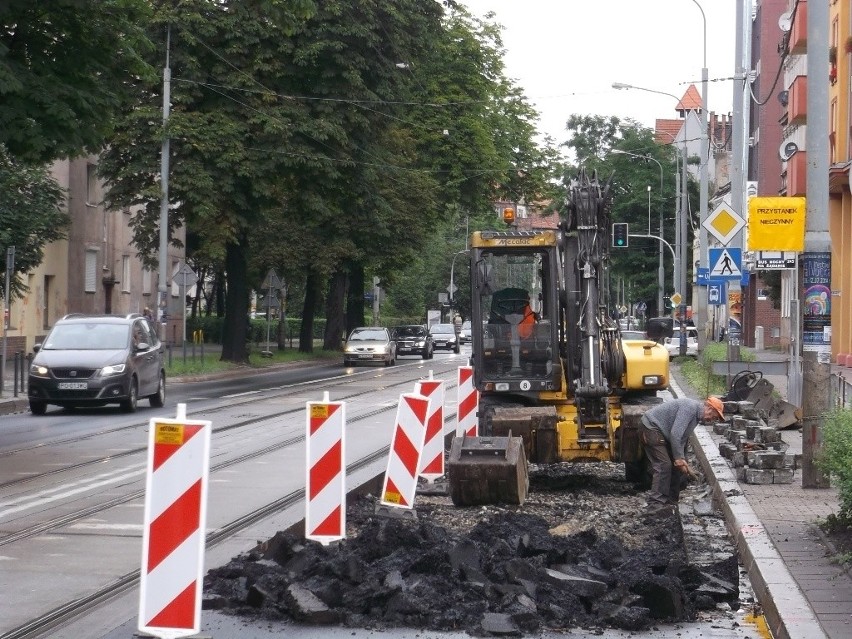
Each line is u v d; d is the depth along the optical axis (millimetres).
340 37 42344
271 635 7859
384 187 54250
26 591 9055
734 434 17703
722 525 12773
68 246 51969
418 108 56438
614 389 16297
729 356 31406
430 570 9250
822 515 11906
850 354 41375
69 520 12227
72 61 20609
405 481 12695
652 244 86250
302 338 60281
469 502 13867
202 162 41594
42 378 25625
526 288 17047
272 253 55906
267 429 22375
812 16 13922
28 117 19328
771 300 65625
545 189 62844
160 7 40625
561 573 9156
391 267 57938
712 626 8297
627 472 15781
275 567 9328
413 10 45281
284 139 42031
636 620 8148
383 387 37031
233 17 41344
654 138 88438
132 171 41250
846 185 42062
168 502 6941
